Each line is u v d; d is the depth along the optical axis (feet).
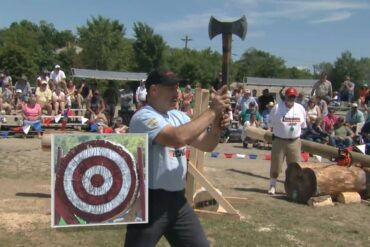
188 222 11.72
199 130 10.90
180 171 11.59
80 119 60.23
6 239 20.16
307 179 28.37
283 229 22.93
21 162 38.68
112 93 66.23
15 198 27.12
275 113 29.94
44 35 361.71
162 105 11.64
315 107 55.01
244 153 50.08
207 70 246.47
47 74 65.10
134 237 11.39
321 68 301.63
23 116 54.90
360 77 271.28
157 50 234.99
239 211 25.84
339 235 22.54
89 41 236.22
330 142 52.19
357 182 29.30
